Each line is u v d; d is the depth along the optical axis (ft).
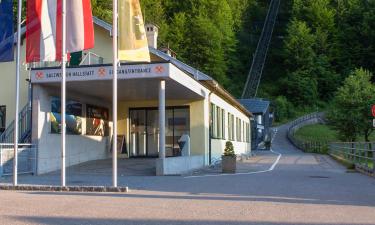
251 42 392.68
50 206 33.19
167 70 61.46
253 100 215.72
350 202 35.73
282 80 333.83
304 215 29.58
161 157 62.75
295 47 349.82
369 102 176.55
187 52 292.81
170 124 86.07
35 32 45.80
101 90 73.82
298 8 391.86
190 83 72.23
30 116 70.49
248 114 145.59
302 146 183.52
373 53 353.51
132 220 27.71
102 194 40.60
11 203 34.76
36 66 74.02
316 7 379.14
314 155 141.18
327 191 43.09
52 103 70.33
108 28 83.61
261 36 394.52
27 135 69.82
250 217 28.78
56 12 45.42
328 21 374.22
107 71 63.26
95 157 82.12
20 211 30.99
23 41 83.76
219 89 88.12
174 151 85.40
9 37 46.42
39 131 66.90
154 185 48.14
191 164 73.72
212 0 321.32
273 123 275.80
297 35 352.49
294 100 324.19
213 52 294.25
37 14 45.78
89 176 61.87
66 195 40.01
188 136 79.71
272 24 406.41
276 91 331.57
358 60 356.38
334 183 51.26
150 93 77.41
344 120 178.09
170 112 86.22
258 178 56.80
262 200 36.47
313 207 32.96
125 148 87.92
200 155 79.92
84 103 79.36
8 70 83.97
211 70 295.28
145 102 88.22
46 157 68.18
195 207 32.76
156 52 85.56
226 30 332.39
